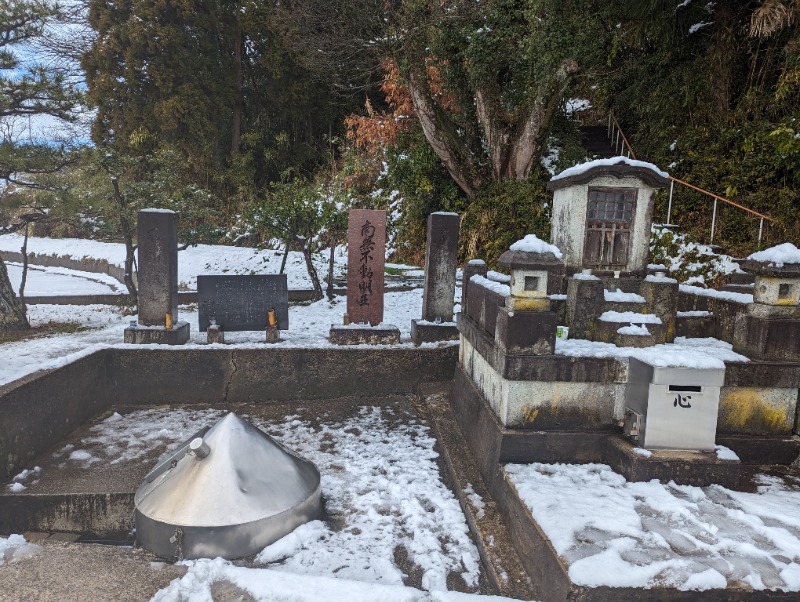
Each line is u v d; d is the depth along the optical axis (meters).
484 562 3.59
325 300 11.31
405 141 15.00
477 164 13.13
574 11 10.68
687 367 3.77
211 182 21.03
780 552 2.92
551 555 2.90
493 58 11.48
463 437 5.43
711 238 9.87
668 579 2.65
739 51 10.49
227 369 6.79
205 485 3.58
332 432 5.89
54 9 8.75
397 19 12.41
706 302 5.74
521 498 3.55
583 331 4.89
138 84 18.62
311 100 20.48
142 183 11.62
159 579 2.70
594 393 4.21
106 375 6.53
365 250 7.54
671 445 3.87
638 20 11.12
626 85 13.91
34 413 4.99
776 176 9.71
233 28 19.27
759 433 4.35
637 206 5.32
